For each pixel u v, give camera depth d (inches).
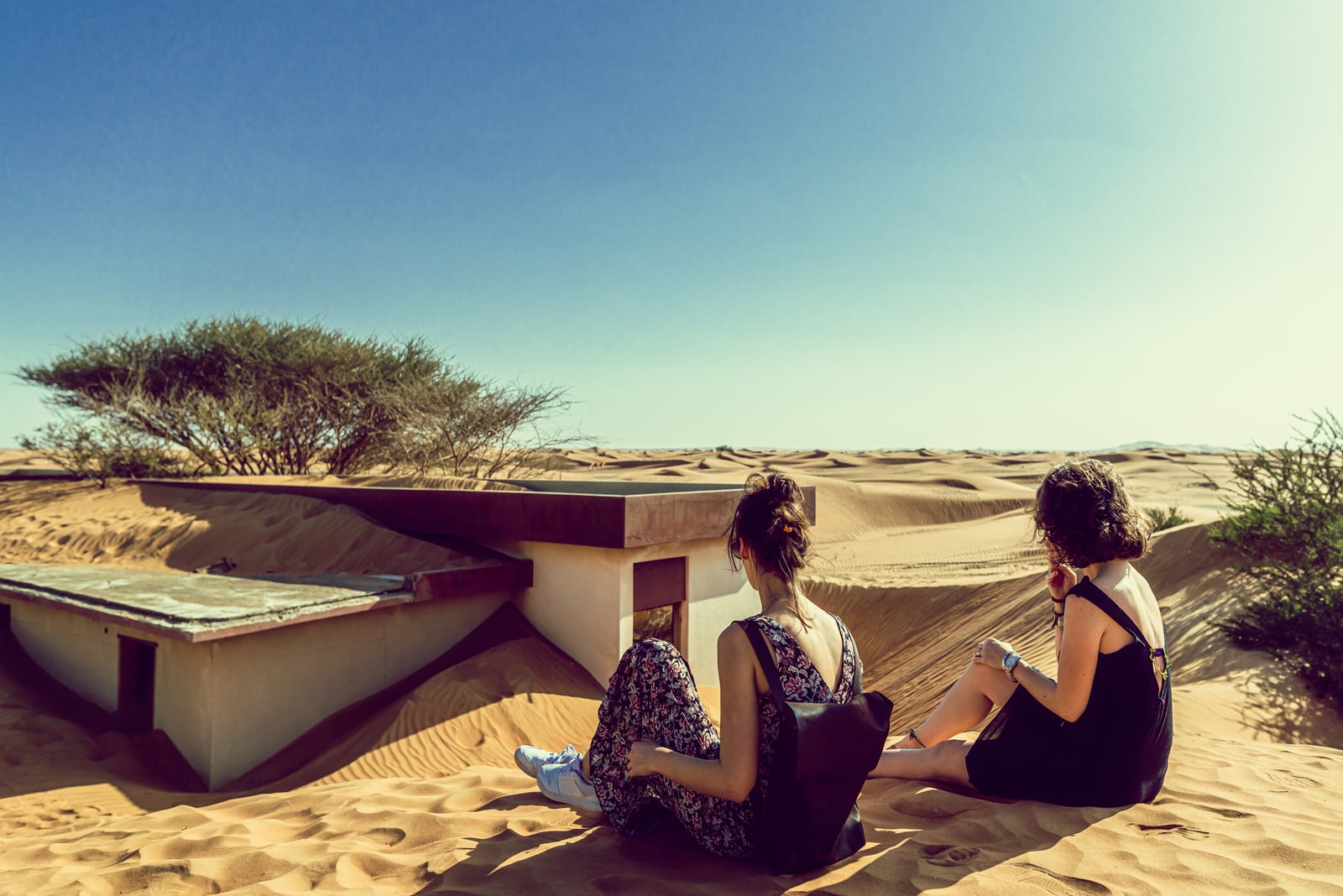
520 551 435.5
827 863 104.7
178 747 323.9
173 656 331.9
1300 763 149.3
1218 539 465.7
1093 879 102.4
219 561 469.7
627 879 105.9
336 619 351.9
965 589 590.6
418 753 306.3
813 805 95.1
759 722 95.9
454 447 804.6
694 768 96.3
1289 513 404.5
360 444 887.1
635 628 553.9
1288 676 318.3
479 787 161.0
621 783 113.9
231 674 314.0
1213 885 100.0
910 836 118.6
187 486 610.5
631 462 2143.2
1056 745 122.6
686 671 109.1
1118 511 113.0
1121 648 115.1
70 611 348.5
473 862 115.9
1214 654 360.2
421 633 388.2
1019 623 483.2
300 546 468.8
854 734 94.1
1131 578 116.8
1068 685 114.4
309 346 863.1
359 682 360.5
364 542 460.1
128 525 545.3
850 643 104.1
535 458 829.8
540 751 147.0
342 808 153.0
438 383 850.1
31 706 356.5
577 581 410.6
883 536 1053.8
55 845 155.0
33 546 536.4
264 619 314.7
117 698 362.6
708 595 462.3
